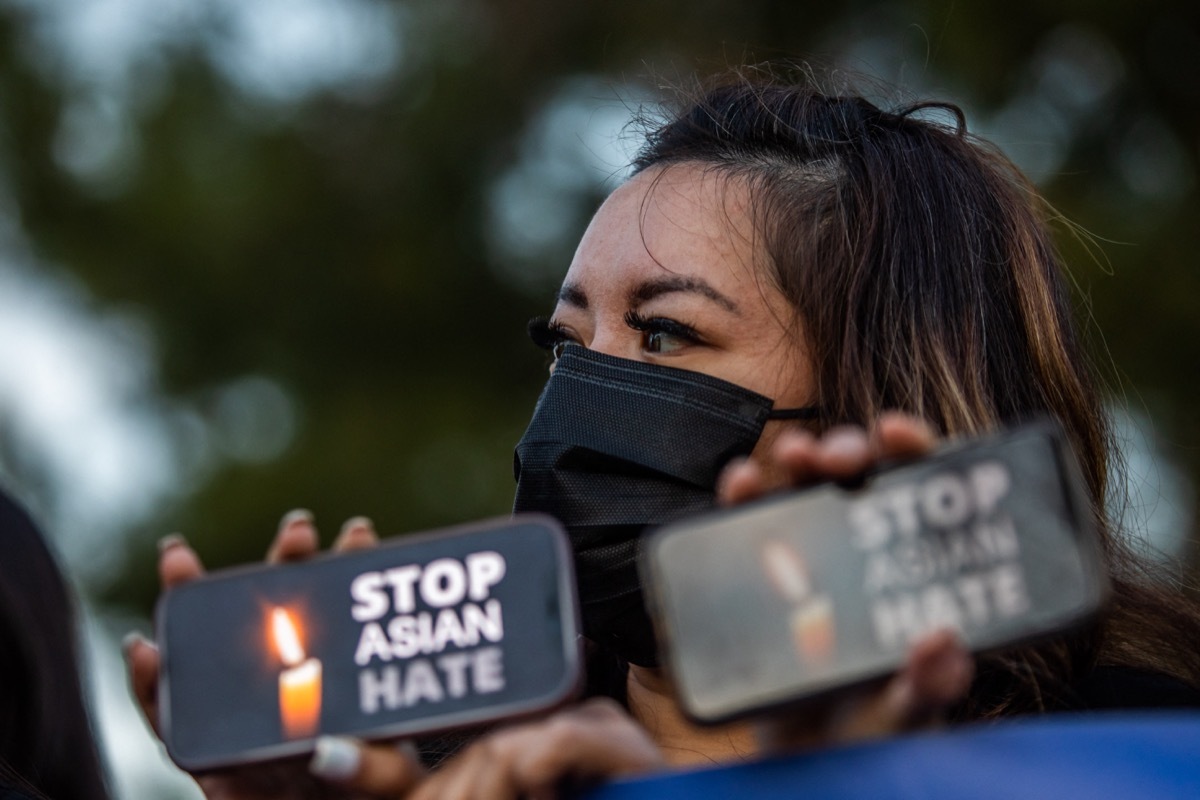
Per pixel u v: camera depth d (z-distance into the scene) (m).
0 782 1.86
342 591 1.20
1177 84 6.63
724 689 1.09
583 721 1.19
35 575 2.08
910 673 1.06
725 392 1.99
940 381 2.05
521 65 8.05
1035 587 1.06
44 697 2.01
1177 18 6.55
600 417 1.98
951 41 6.54
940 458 1.10
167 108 8.34
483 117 8.07
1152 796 1.09
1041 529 1.07
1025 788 1.10
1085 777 1.10
